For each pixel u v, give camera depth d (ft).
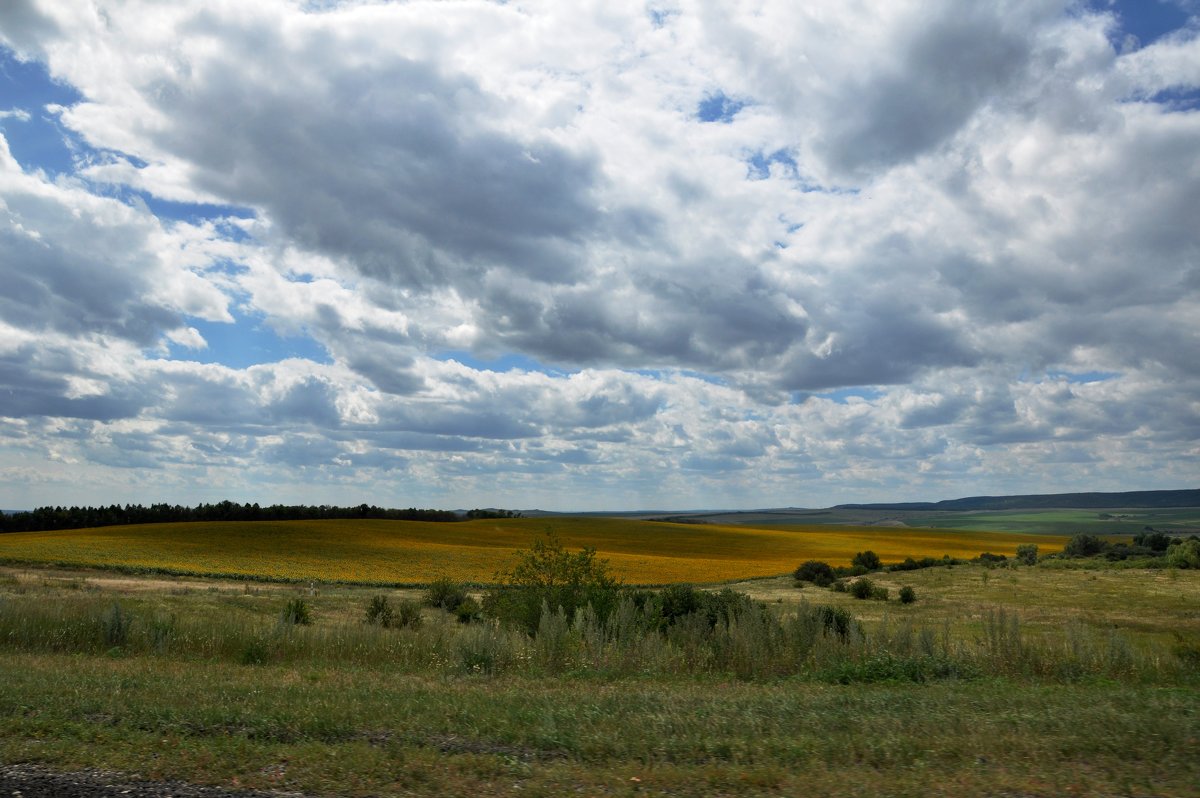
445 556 269.03
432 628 58.29
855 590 190.19
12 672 41.22
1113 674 45.55
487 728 28.94
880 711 31.89
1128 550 311.47
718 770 22.50
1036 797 19.90
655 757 24.84
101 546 253.85
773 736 26.66
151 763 23.63
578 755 25.22
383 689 38.78
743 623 55.67
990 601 169.37
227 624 60.18
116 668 45.60
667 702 34.19
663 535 385.29
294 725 28.84
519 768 23.12
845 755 24.39
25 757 24.17
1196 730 26.48
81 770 22.97
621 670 49.67
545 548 79.82
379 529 343.05
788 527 564.30
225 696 34.73
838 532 486.79
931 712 31.17
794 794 20.42
